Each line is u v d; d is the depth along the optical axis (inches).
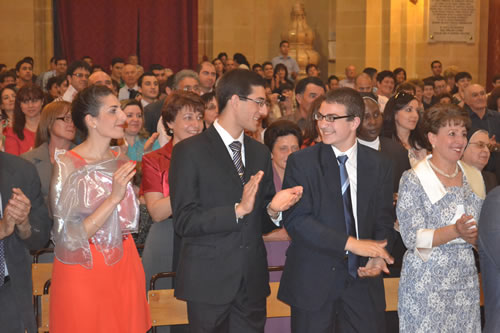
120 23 554.6
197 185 125.0
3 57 536.7
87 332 122.1
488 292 106.8
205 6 582.6
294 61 557.9
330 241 122.3
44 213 127.0
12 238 123.0
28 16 537.3
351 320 128.1
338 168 128.6
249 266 126.6
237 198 125.5
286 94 346.0
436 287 130.6
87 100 126.4
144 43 564.1
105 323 123.6
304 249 129.0
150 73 327.6
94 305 122.6
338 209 127.1
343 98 126.8
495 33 537.0
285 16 599.8
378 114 175.9
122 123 128.5
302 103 254.4
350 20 547.8
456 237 123.6
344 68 553.3
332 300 127.4
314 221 125.1
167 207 150.4
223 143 127.1
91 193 122.3
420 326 131.6
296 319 130.4
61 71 459.2
